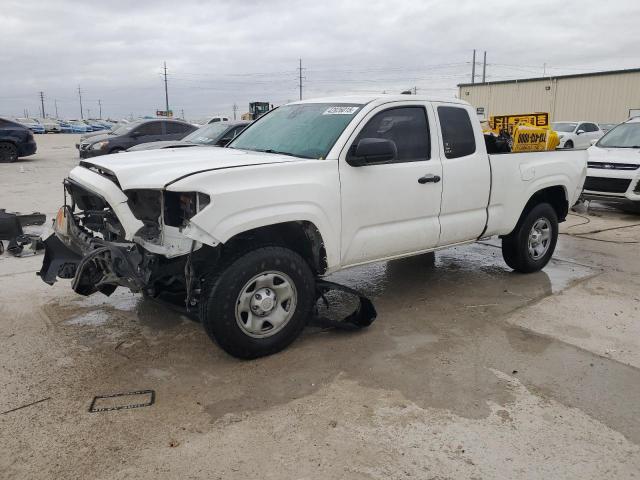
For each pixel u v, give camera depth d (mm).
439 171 4883
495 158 5398
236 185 3689
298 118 4957
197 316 4047
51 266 4434
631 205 11102
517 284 5855
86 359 4012
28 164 20234
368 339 4398
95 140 17266
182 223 3695
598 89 35281
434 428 3182
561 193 6316
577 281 5969
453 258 6902
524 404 3453
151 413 3312
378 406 3410
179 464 2848
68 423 3197
